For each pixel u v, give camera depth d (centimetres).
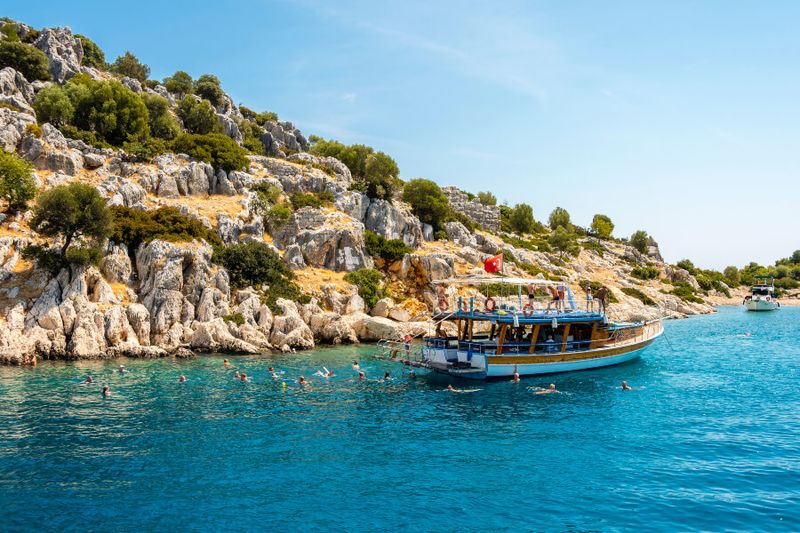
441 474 2447
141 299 5791
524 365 4644
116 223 6225
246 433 3020
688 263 19038
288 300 6494
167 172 7894
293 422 3244
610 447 2805
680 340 7506
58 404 3572
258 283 6606
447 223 10981
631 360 5575
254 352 5541
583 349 5075
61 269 5516
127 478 2378
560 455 2692
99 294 5525
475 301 7912
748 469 2484
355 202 9150
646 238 18638
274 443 2856
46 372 4519
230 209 7725
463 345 4784
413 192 10775
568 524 1975
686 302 13200
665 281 14912
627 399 3869
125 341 5306
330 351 5869
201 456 2653
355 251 7850
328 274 7550
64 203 5341
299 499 2181
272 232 7912
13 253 5631
